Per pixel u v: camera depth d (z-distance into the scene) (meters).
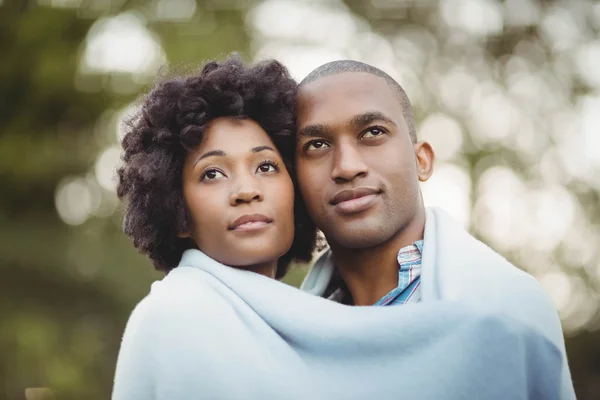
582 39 8.38
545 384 1.61
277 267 2.00
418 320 1.58
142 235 1.84
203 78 1.79
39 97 7.54
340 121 1.77
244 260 1.71
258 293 1.65
